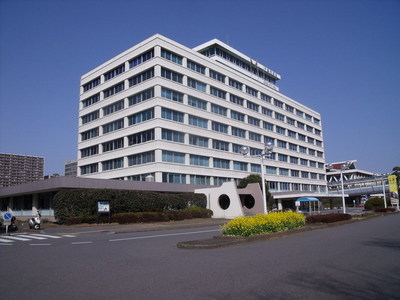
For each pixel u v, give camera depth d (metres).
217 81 58.06
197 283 7.54
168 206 38.25
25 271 9.57
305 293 6.56
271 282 7.44
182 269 9.20
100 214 30.95
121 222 30.94
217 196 43.09
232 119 60.19
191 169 50.41
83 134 59.78
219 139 56.66
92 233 23.36
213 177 54.75
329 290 6.76
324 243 14.29
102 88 56.16
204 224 31.83
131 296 6.68
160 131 46.44
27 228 28.56
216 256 11.33
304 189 81.75
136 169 48.50
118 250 13.77
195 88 53.59
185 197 40.66
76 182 34.75
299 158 80.50
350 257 10.56
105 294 6.89
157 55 47.97
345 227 23.91
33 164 159.38
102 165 54.84
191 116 52.22
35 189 37.75
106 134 54.22
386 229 21.44
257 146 65.88
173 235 20.81
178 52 51.22
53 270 9.62
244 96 64.25
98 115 56.69
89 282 7.99
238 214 40.94
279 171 72.44
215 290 6.91
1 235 22.44
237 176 59.38
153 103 47.19
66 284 7.87
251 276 8.07
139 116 49.38
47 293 7.14
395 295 6.38
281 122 74.69
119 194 32.94
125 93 51.72
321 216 26.23
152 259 11.13
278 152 72.62
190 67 53.59
